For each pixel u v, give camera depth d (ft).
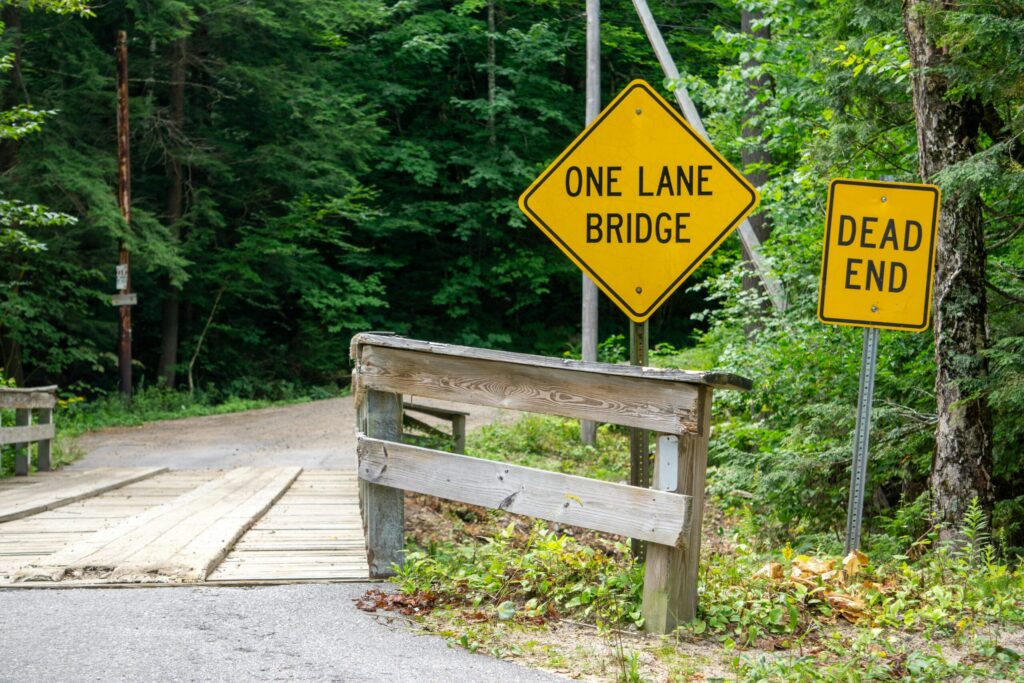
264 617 15.85
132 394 76.54
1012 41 21.39
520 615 16.28
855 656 14.64
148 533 21.85
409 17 100.01
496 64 102.53
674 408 15.12
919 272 20.17
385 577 18.53
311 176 87.30
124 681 12.67
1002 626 16.60
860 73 30.40
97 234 71.77
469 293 101.30
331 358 94.12
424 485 17.72
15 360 69.56
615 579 16.96
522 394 16.58
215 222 81.51
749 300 43.45
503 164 98.48
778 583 18.70
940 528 23.97
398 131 103.04
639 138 18.29
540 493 16.43
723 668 14.06
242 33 81.20
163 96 88.53
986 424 24.14
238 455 48.01
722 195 18.13
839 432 29.60
